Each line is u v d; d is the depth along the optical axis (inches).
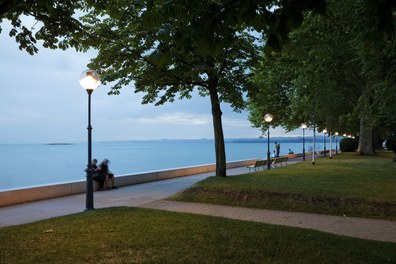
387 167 791.1
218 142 620.1
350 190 452.1
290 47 653.3
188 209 406.0
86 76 397.1
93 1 329.4
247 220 337.4
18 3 268.1
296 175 629.9
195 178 781.3
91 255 219.3
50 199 497.4
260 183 512.7
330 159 1130.7
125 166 1619.1
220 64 602.5
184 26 167.6
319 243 245.9
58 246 236.4
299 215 375.9
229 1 154.2
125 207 379.2
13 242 244.1
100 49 551.2
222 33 154.0
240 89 601.3
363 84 984.9
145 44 517.7
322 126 1398.9
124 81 591.2
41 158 2642.7
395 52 510.6
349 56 840.3
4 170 1485.0
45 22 300.7
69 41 334.3
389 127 816.9
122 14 509.7
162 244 241.1
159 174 746.8
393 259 215.8
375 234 295.6
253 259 214.5
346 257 218.4
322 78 864.3
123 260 210.8
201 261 209.9
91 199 396.5
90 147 399.9
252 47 597.9
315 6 139.0
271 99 1330.0
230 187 477.7
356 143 1688.0
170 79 578.9
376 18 147.9
